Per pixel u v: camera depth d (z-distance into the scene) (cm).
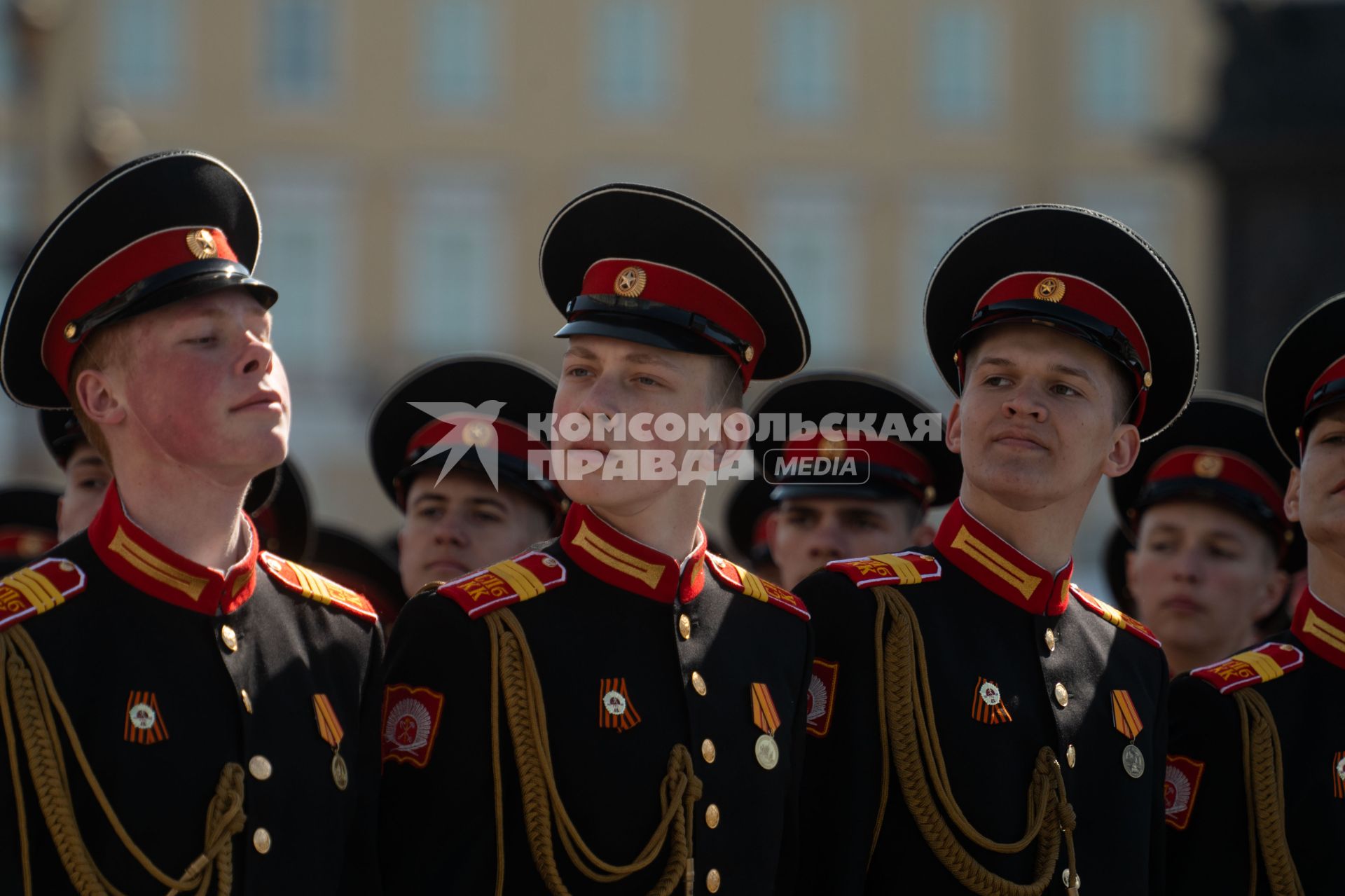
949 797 827
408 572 1134
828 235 6128
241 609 757
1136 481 1220
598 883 765
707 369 823
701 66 6094
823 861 838
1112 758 873
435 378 1173
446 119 6047
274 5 6003
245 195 779
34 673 701
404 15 6047
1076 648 895
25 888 686
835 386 1210
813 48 6131
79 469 1055
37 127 4344
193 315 721
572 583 821
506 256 6041
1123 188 6050
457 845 774
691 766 786
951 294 911
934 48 6128
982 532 888
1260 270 2106
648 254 823
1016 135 6103
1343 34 2070
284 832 732
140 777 705
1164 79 6072
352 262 6012
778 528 1217
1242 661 933
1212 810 899
